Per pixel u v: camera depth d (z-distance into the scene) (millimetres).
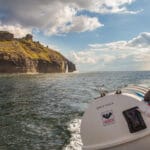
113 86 45188
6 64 182500
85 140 8016
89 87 46312
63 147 11461
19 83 63562
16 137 13289
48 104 25281
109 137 7680
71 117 18219
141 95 8023
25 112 20844
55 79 88500
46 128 15102
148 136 7230
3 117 18812
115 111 7656
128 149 7488
